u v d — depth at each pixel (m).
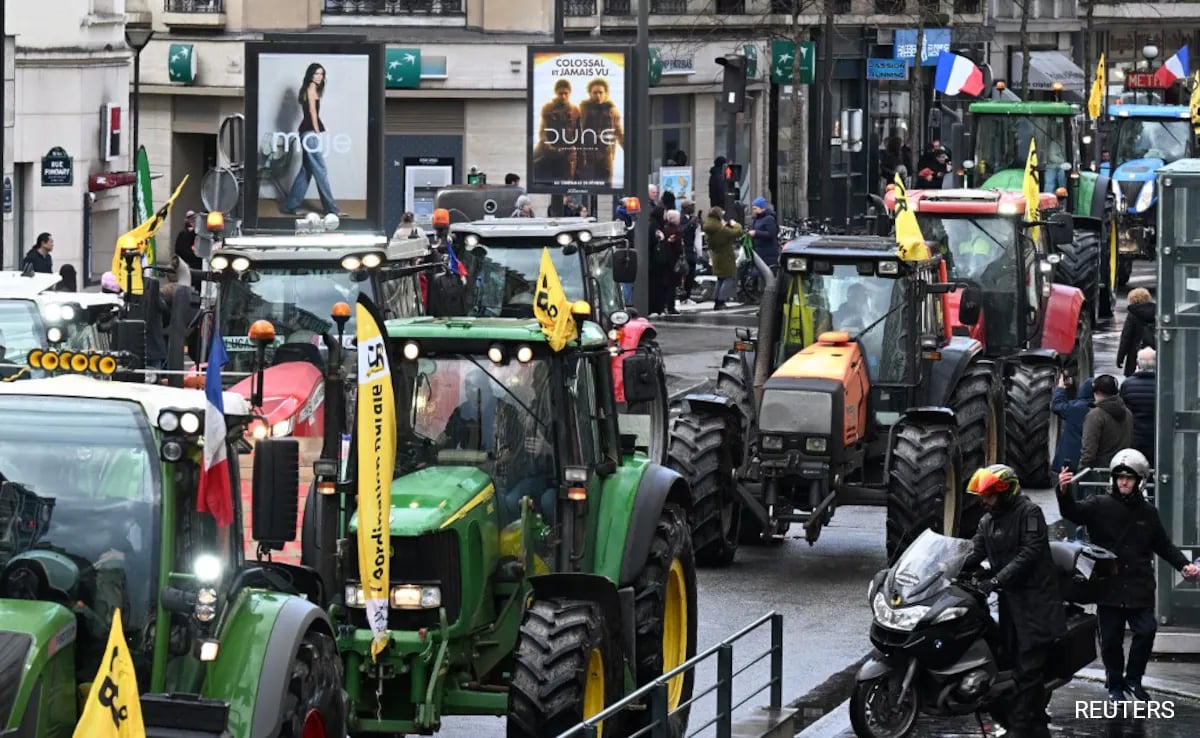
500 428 31.09
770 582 47.19
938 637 33.66
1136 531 36.66
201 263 79.44
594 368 32.56
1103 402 46.66
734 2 133.00
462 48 114.19
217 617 24.02
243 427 25.34
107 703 19.56
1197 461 40.56
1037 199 64.81
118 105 99.62
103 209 98.25
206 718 22.94
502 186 85.56
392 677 29.56
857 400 48.56
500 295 58.78
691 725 35.59
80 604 23.52
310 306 47.12
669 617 34.38
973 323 53.25
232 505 24.83
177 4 111.69
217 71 112.38
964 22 154.38
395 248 49.09
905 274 49.75
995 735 35.03
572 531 31.19
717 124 131.75
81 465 23.86
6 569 23.52
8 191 91.06
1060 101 106.12
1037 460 58.75
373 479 28.25
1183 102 148.00
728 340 87.81
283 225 80.44
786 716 33.97
